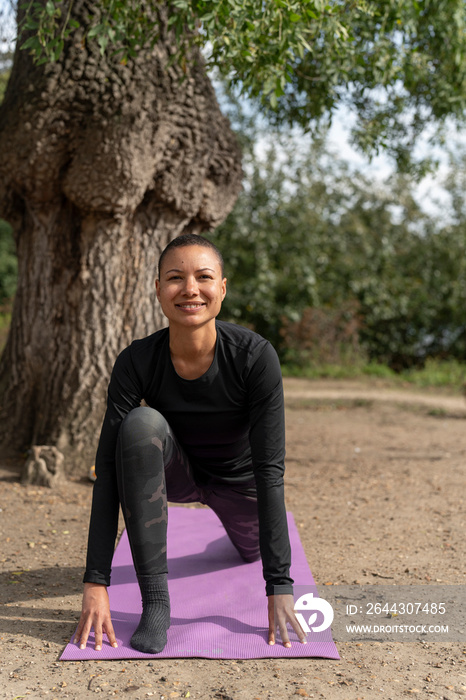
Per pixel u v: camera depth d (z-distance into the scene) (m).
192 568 3.21
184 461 2.63
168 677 2.20
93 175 4.64
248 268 15.50
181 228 5.30
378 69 5.30
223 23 3.53
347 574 3.23
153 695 2.08
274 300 15.60
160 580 2.44
